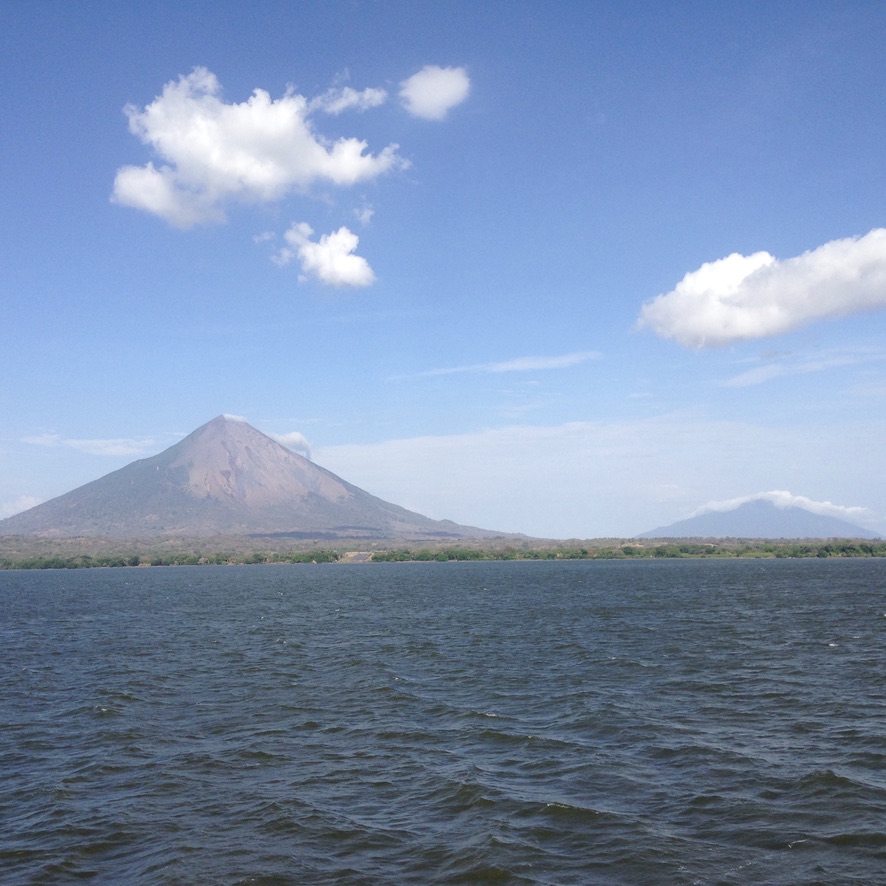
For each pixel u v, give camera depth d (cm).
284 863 2122
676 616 8944
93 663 5712
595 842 2216
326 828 2367
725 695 4197
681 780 2758
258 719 3800
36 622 9288
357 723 3694
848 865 2033
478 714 3822
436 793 2672
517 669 5222
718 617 8725
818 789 2603
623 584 16238
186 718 3841
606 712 3803
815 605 10175
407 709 3994
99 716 3875
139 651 6378
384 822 2416
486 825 2356
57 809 2572
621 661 5475
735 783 2702
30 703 4272
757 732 3394
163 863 2134
